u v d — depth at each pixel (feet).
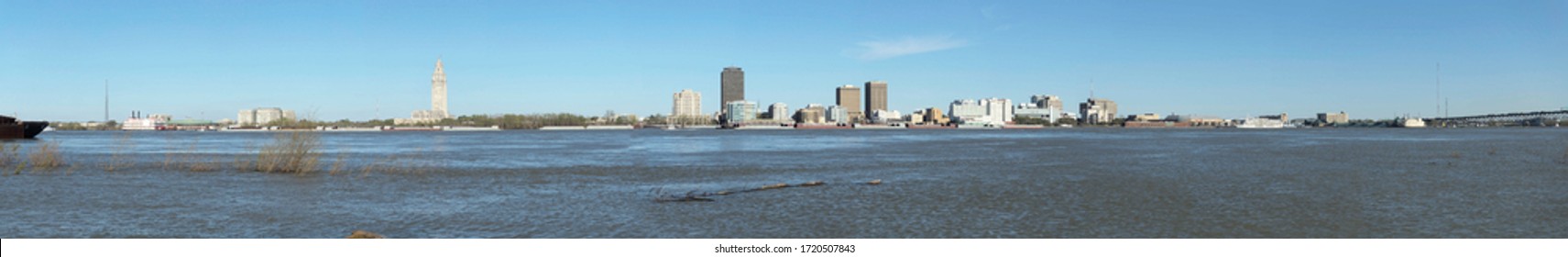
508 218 93.20
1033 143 399.44
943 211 98.84
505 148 349.20
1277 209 100.89
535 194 121.60
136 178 148.25
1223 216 95.35
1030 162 209.56
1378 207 102.01
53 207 103.35
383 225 87.76
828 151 308.60
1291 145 360.07
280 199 113.09
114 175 154.51
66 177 149.69
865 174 165.99
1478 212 97.19
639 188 132.16
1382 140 451.94
